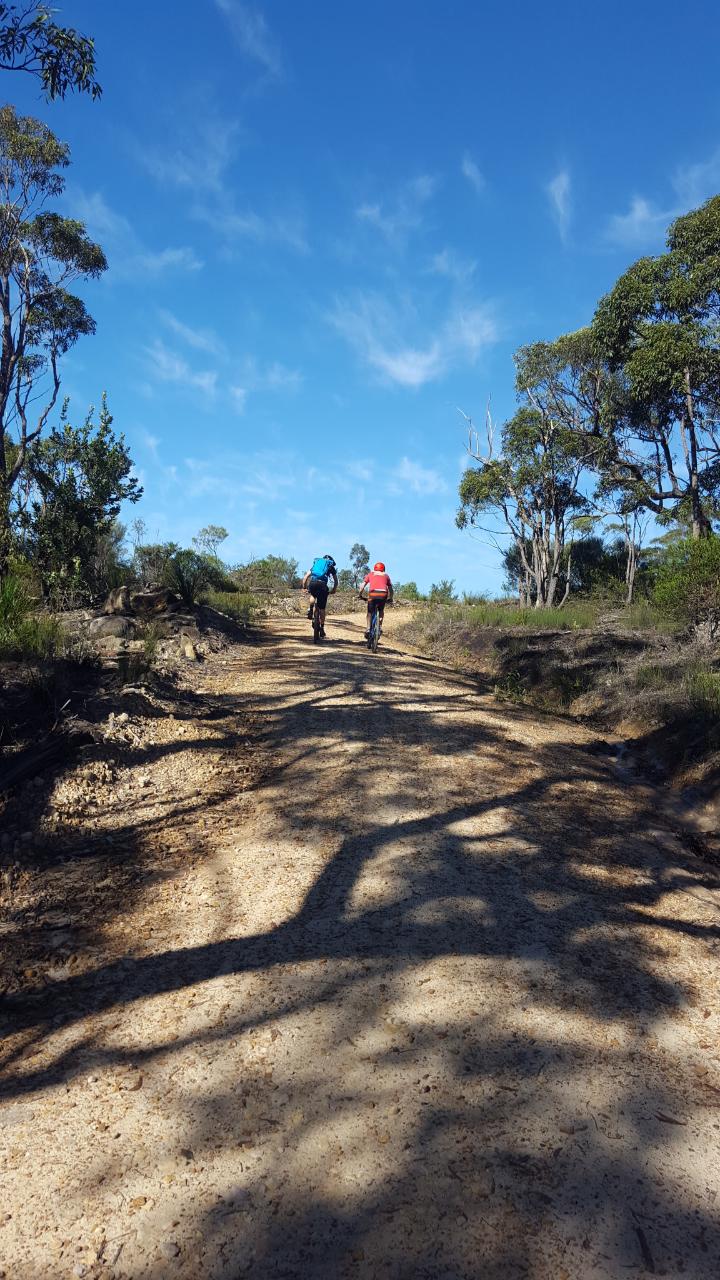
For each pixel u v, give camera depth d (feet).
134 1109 8.13
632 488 93.76
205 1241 6.54
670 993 10.46
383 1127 7.79
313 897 12.88
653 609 47.67
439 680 34.83
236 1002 9.98
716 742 21.38
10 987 10.41
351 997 10.07
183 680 27.78
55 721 18.85
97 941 11.56
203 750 20.15
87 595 49.88
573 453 100.32
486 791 18.47
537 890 13.46
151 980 10.57
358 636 51.55
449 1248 6.42
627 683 30.99
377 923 12.08
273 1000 10.02
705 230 78.79
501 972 10.73
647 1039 9.37
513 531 107.24
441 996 10.10
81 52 22.84
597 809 18.03
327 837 15.33
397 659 40.24
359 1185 7.08
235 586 75.72
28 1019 9.75
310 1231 6.63
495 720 26.58
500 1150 7.48
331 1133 7.73
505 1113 7.99
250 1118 7.95
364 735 22.56
